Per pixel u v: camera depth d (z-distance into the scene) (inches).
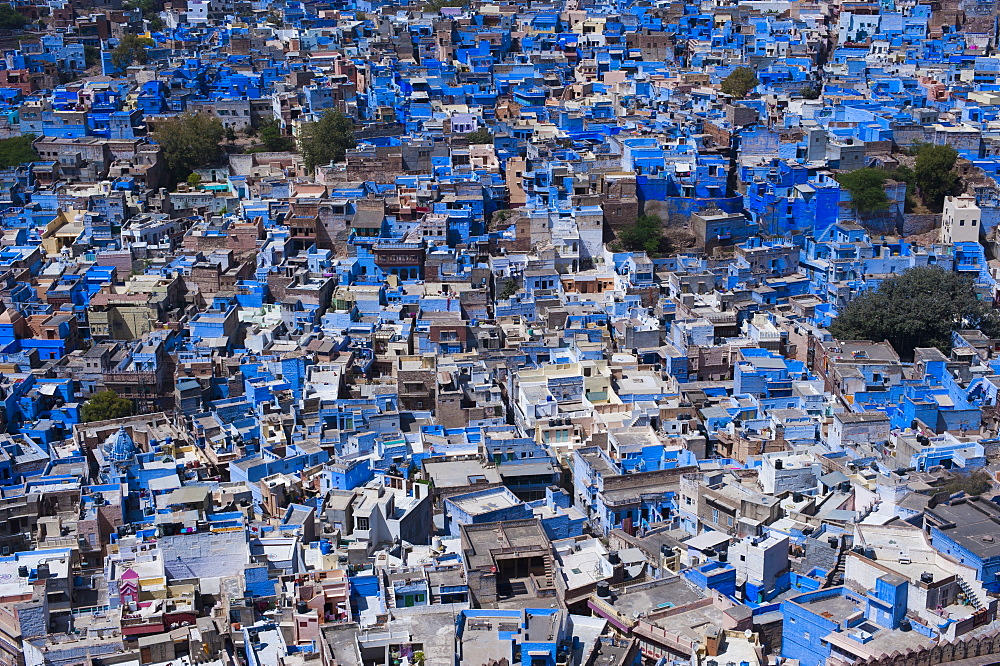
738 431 6195.9
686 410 6427.2
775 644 4557.1
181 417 6619.1
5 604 4611.2
